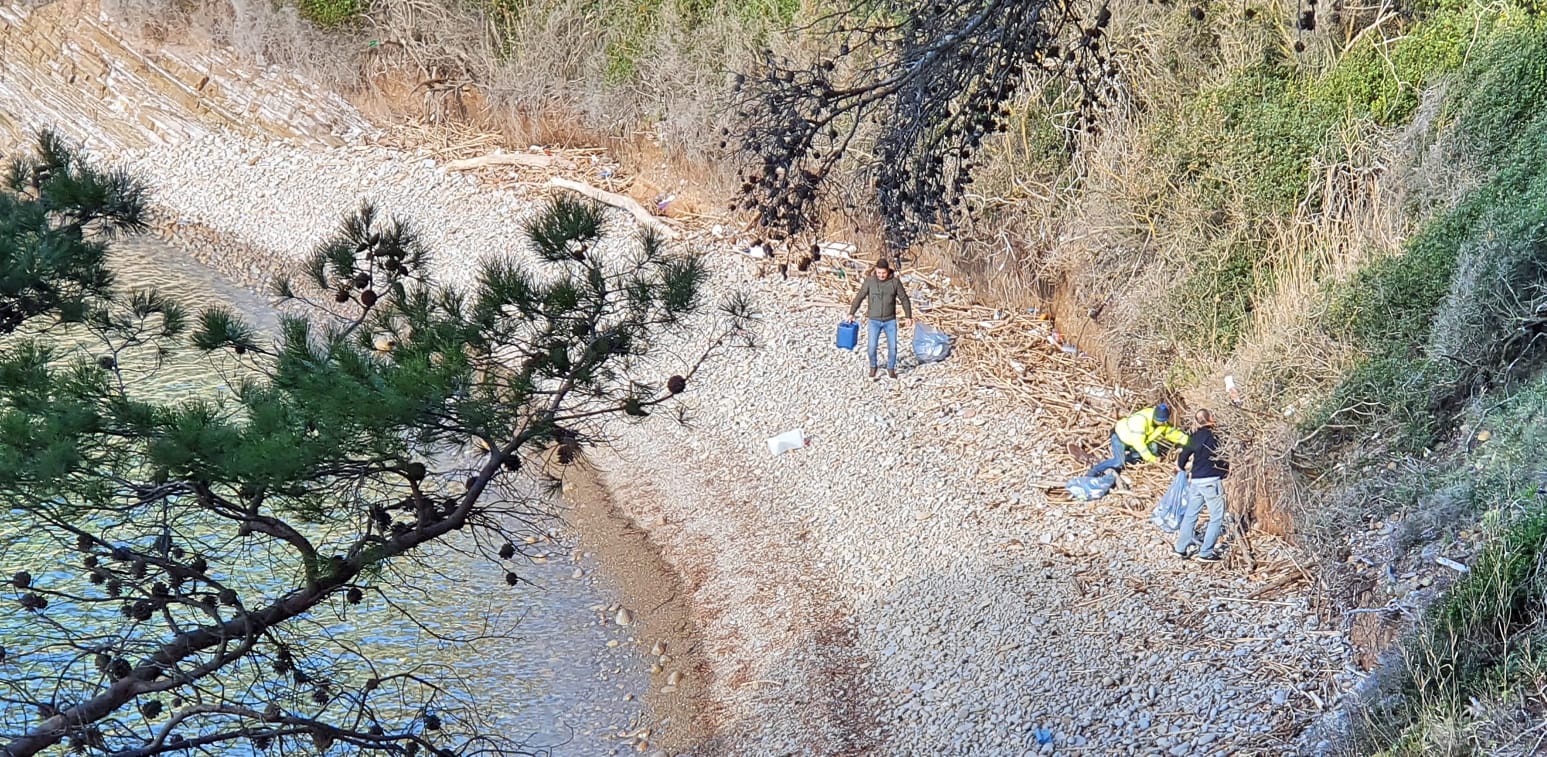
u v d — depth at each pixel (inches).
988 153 789.2
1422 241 578.6
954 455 652.7
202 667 313.9
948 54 424.5
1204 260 676.7
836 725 498.0
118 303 406.6
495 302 346.9
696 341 792.3
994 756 456.1
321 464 315.3
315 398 318.0
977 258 804.6
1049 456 642.8
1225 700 452.8
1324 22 690.2
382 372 323.0
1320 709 436.8
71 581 536.1
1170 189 705.0
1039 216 765.3
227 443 304.7
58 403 312.5
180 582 317.7
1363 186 640.4
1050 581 542.3
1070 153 773.9
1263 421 589.3
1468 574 428.8
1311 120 669.3
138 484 320.8
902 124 431.2
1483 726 363.6
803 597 582.2
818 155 428.5
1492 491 465.4
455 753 406.3
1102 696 468.8
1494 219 546.6
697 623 591.2
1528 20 620.1
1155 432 598.9
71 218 407.8
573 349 357.4
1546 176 549.3
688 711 531.5
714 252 879.7
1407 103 649.6
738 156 896.3
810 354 761.6
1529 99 598.5
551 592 619.2
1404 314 567.5
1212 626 498.0
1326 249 635.5
